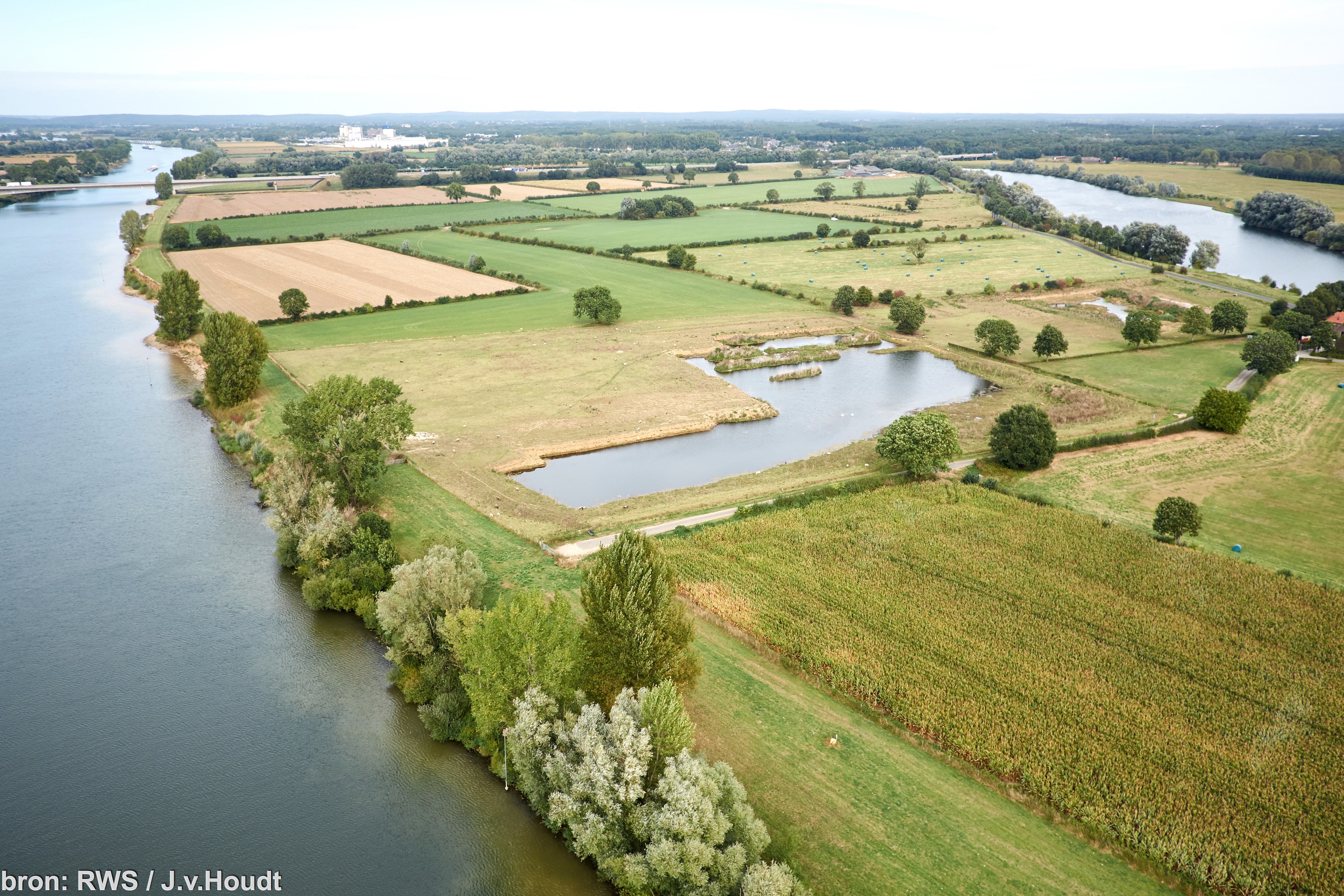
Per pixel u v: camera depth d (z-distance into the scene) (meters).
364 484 83.06
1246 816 47.28
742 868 42.75
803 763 51.59
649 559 53.50
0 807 51.31
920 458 93.19
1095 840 46.19
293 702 61.03
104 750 56.03
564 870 47.12
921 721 54.75
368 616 68.81
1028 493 90.44
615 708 46.91
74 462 100.81
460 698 57.97
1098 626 65.75
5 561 78.88
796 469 98.25
